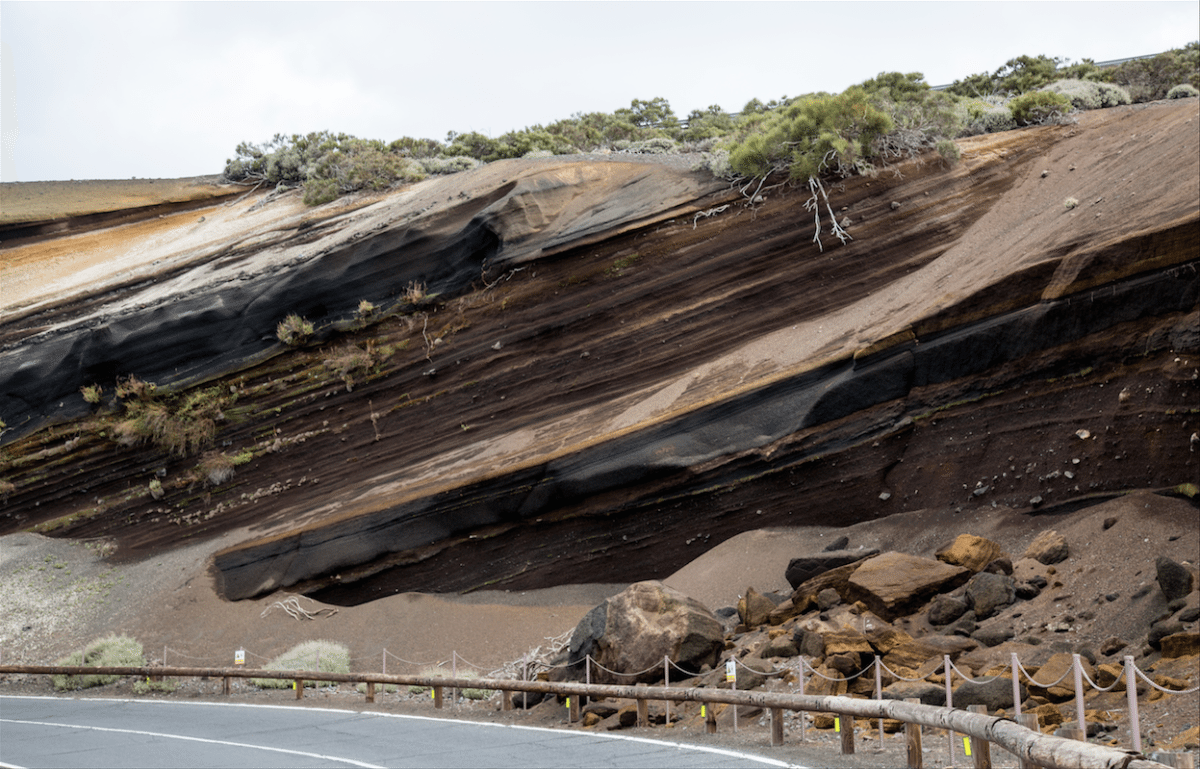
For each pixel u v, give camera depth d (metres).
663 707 13.51
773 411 21.48
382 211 35.28
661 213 27.25
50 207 47.47
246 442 30.62
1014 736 6.42
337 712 15.69
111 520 31.00
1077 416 17.25
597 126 51.62
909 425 19.69
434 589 24.16
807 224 25.64
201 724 14.04
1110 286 17.23
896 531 18.80
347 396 29.83
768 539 20.33
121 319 33.19
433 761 9.78
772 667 13.47
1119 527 14.73
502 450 25.86
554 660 17.89
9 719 15.53
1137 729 7.44
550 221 28.89
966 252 23.14
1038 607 13.56
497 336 28.20
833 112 26.22
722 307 25.58
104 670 20.69
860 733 10.79
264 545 26.48
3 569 29.61
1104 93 31.02
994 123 28.39
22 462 32.75
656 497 22.00
